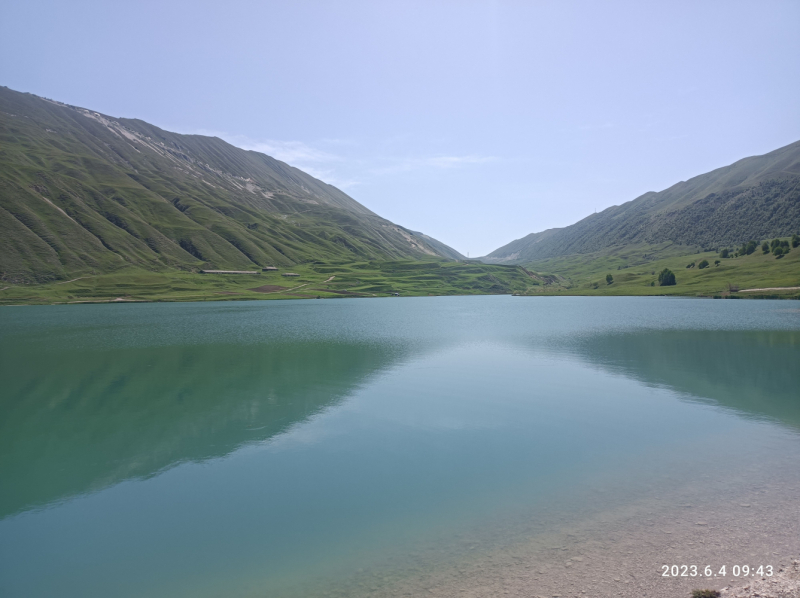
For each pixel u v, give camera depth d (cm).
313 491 2167
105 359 5762
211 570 1577
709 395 3784
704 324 8756
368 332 8275
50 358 5875
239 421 3309
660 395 3803
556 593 1314
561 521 1769
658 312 11869
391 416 3344
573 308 14462
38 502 2161
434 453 2612
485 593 1334
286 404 3716
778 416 3180
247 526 1869
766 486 2000
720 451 2500
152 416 3475
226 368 5141
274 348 6469
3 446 2897
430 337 7500
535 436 2853
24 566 1645
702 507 1819
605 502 1917
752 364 5006
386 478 2284
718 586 1310
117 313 13262
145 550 1725
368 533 1764
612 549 1540
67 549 1752
